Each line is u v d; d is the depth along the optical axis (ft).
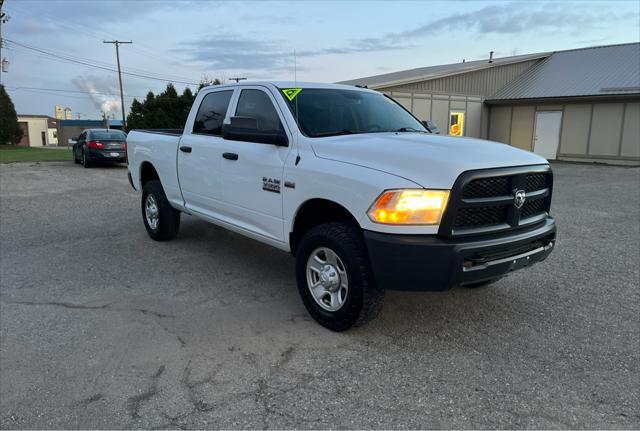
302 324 13.07
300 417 9.04
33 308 14.06
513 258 11.60
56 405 9.40
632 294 15.31
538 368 10.80
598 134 68.80
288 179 13.26
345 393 9.81
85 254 19.70
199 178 17.57
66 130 271.08
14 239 22.18
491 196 11.27
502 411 9.22
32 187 40.19
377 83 69.36
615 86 67.46
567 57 86.07
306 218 13.62
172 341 12.02
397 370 10.70
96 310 13.92
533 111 76.84
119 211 29.27
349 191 11.42
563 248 20.75
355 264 11.48
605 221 26.43
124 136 59.62
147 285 16.05
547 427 8.76
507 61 82.17
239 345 11.84
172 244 21.29
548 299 14.93
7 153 89.92
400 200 10.59
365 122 15.11
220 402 9.49
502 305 14.46
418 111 74.02
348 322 12.05
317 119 14.16
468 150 11.69
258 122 15.02
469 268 10.78
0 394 9.77
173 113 145.59
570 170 58.34
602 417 9.04
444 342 12.07
